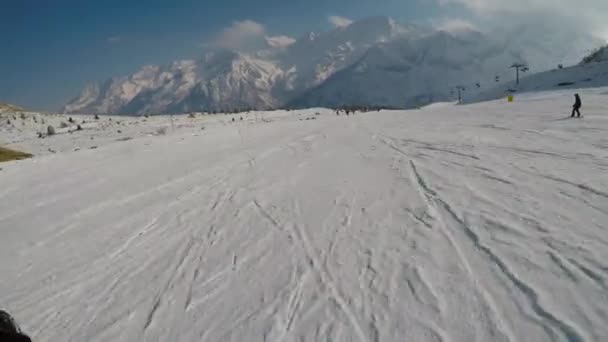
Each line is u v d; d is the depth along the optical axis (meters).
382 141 17.16
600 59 64.38
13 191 13.66
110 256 7.19
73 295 5.89
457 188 8.34
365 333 4.25
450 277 5.01
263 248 6.70
